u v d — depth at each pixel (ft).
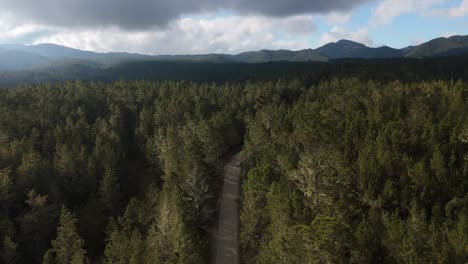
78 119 347.77
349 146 173.47
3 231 180.24
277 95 429.38
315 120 148.05
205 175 193.77
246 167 231.50
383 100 273.75
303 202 122.11
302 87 485.97
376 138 180.65
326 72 582.76
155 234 149.48
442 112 222.89
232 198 220.84
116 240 160.86
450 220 114.11
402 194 135.13
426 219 124.06
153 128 339.98
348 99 313.32
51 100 388.78
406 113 241.35
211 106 391.86
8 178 201.46
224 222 191.83
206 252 163.02
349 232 84.12
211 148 249.14
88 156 253.03
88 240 201.87
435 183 137.28
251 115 354.54
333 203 120.98
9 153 234.17
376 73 538.47
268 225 141.69
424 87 312.50
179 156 218.38
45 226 195.21
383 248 102.32
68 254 163.22
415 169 142.00
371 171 144.05
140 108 408.26
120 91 458.91
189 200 179.11
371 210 122.72
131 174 284.00
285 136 196.13
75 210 213.46
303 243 89.10
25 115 325.21
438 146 159.74
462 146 162.20
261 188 154.81
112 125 330.34
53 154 266.98
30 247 186.91
